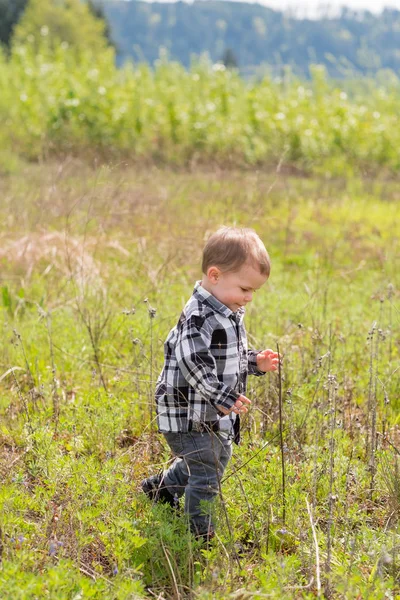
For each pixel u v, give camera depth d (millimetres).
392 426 6496
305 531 4711
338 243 13906
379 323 8750
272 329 8477
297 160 27344
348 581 3922
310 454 5609
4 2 89562
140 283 9828
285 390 6656
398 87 34406
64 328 8305
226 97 30328
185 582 4258
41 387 6730
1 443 6004
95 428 5848
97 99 26734
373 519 5094
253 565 4457
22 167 18594
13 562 3941
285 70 34812
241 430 5938
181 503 4922
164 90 30219
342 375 7316
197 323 4449
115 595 3797
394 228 15656
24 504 4652
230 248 4438
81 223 11359
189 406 4555
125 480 5055
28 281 9680
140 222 11797
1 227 11203
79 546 4297
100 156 22312
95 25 91875
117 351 7820
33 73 29500
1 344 7887
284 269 12500
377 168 27594
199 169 20281
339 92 31625
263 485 4988
